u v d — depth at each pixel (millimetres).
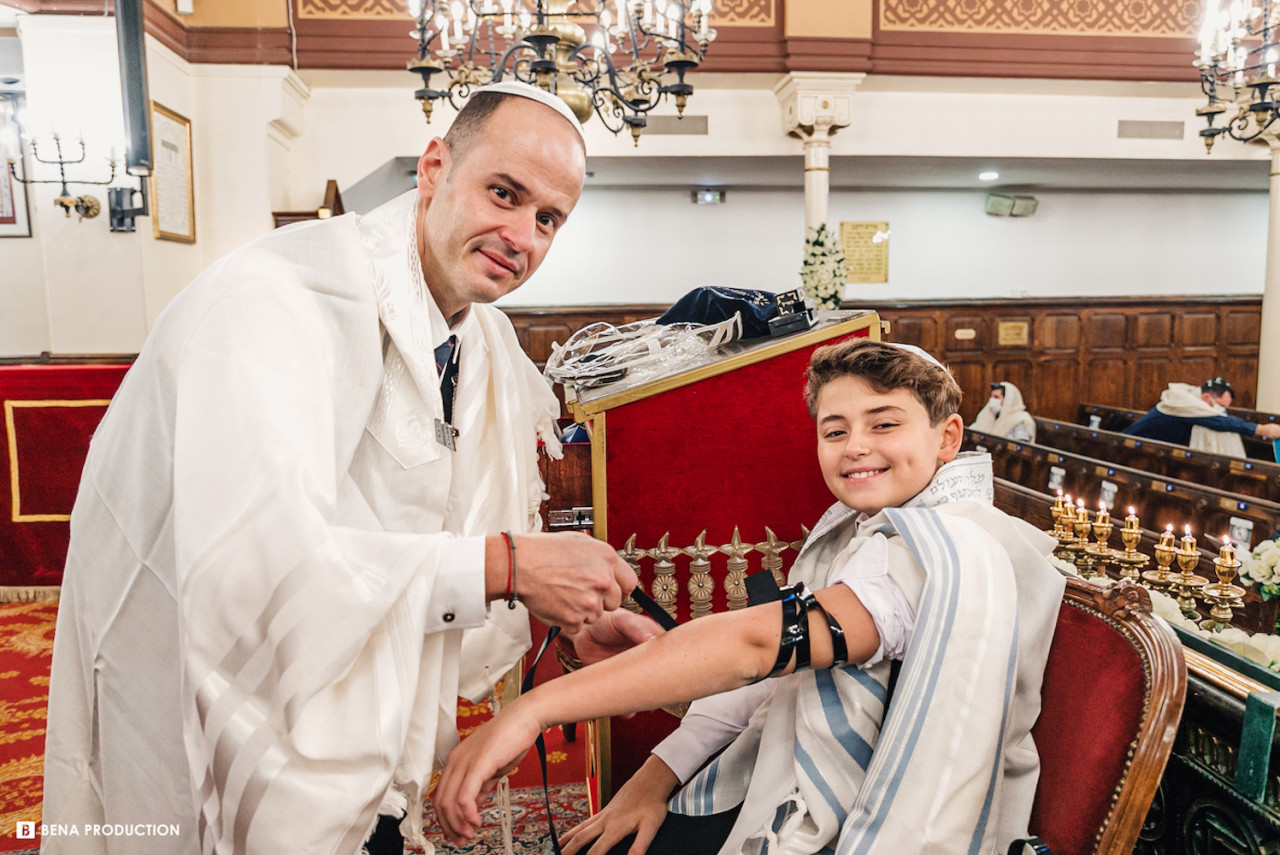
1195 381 8758
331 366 1040
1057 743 968
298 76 6465
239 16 6109
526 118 1102
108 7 5211
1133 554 1830
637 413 1724
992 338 8430
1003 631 935
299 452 915
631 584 1007
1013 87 7184
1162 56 7008
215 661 881
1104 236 9828
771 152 7234
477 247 1135
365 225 1161
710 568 1795
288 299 1010
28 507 3996
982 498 1183
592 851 1199
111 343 5406
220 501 881
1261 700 984
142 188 5344
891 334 8336
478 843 2066
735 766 1216
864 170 8273
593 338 2084
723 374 1732
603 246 9305
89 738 1162
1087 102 7449
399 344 1105
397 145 6906
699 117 7145
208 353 950
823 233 6488
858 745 992
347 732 878
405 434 1131
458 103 6891
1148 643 904
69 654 1167
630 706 934
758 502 1778
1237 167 8148
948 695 913
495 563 948
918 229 9648
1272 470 3889
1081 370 8594
